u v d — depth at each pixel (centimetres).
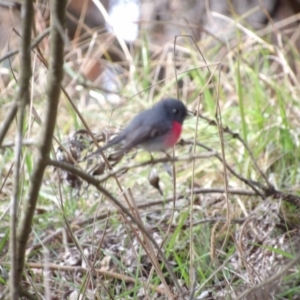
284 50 1360
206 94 1205
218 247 873
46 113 496
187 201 990
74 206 979
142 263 849
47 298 653
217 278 793
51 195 1002
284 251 787
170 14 1688
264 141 1045
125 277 805
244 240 863
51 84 491
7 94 1329
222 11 1656
